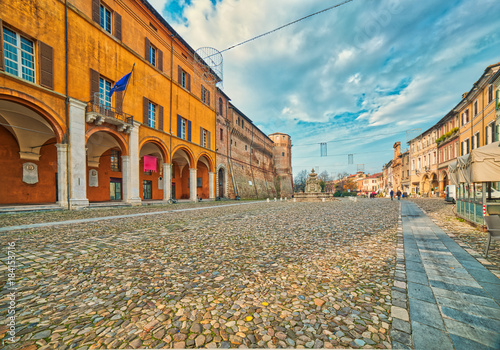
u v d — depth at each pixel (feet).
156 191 95.35
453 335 7.61
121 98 58.34
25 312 9.12
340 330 7.97
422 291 10.98
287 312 9.15
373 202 84.89
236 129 132.67
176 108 80.64
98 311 9.25
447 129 106.52
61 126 44.91
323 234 24.09
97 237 22.38
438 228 27.86
